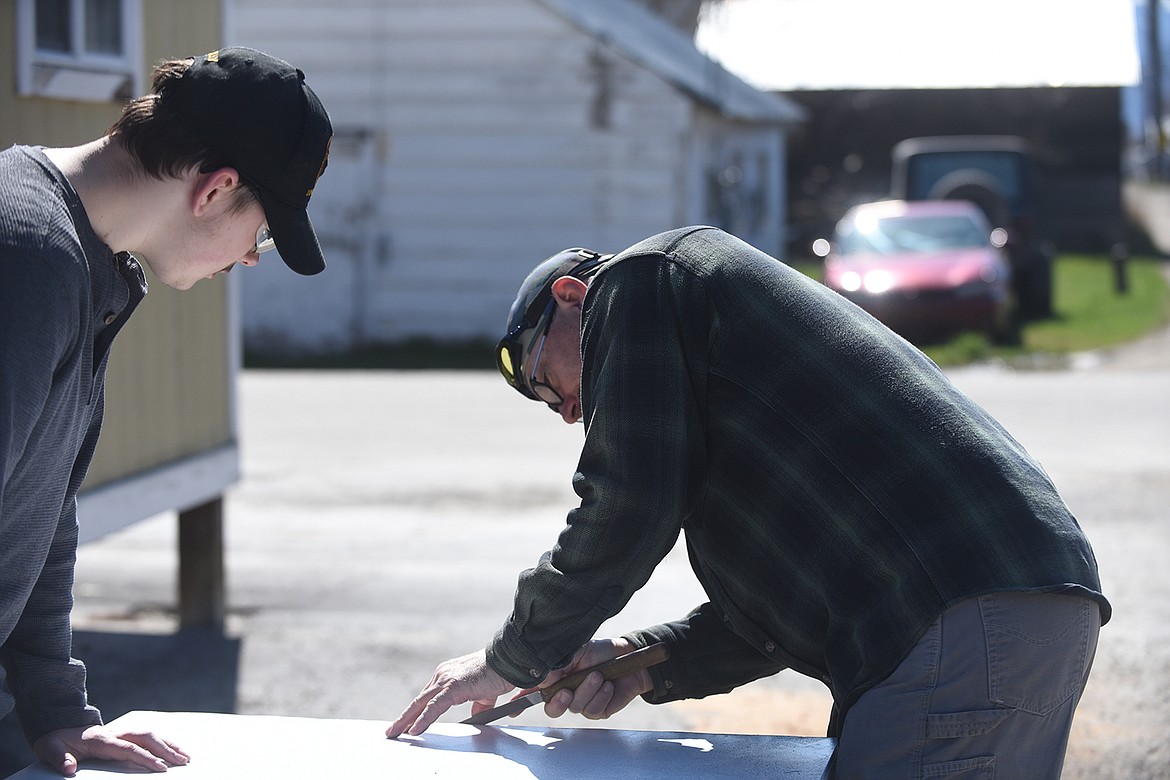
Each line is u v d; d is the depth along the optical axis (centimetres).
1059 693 200
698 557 232
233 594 584
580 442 974
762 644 232
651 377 209
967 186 1777
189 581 542
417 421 1084
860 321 217
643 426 207
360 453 932
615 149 1614
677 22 2888
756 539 214
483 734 229
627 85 1602
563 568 215
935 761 197
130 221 192
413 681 466
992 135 3039
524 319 243
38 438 185
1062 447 898
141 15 477
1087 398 1138
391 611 555
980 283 1451
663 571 611
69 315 180
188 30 520
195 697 450
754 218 2053
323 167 197
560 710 244
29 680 220
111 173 190
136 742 217
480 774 209
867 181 3022
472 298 1650
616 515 208
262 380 1384
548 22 1603
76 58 433
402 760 215
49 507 196
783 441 208
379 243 1650
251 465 889
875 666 200
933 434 204
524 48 1611
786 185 3016
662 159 1612
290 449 949
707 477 216
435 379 1384
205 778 208
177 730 230
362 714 433
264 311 1664
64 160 190
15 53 398
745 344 211
